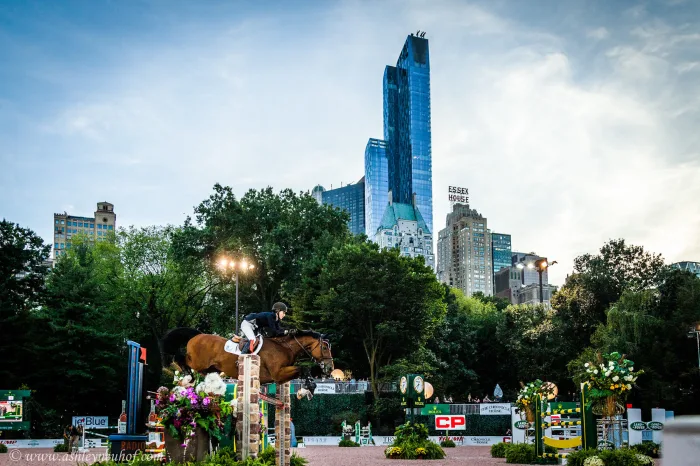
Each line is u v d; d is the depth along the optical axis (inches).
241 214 2586.1
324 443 1828.2
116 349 2247.8
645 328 2108.8
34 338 2042.3
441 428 1678.2
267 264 2470.5
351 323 2255.2
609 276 2620.6
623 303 2233.0
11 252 2135.8
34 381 2017.7
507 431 1803.6
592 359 2114.9
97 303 2226.9
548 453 953.5
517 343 2807.6
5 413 1573.6
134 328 2778.1
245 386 505.4
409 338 2268.7
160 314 2859.3
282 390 615.2
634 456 750.5
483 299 5044.3
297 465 688.4
